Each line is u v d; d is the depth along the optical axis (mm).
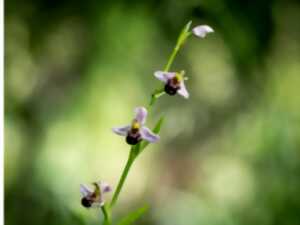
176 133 1210
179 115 1208
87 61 1078
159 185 1199
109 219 646
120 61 1077
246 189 1115
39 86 1108
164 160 1212
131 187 1192
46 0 1100
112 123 1074
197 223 1126
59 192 1042
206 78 1160
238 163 1138
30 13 1103
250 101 1141
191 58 1144
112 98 1072
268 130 1114
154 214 1178
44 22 1099
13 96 1106
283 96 1127
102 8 1076
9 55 1106
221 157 1170
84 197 643
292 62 1133
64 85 1100
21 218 1055
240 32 1075
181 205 1156
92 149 1074
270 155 1104
